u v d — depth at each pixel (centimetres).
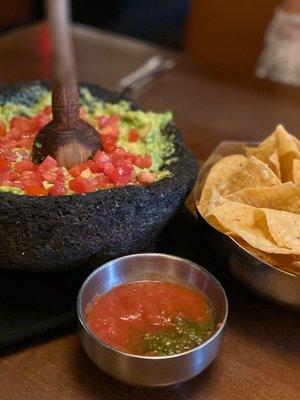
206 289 28
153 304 27
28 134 34
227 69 63
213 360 27
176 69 62
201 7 78
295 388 27
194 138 50
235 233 29
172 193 29
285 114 55
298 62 72
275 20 73
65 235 27
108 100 40
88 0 79
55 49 20
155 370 24
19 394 25
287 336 29
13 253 28
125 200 27
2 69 59
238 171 34
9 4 82
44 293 30
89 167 31
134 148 35
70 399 25
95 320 26
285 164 34
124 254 30
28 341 28
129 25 89
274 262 29
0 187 28
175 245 34
